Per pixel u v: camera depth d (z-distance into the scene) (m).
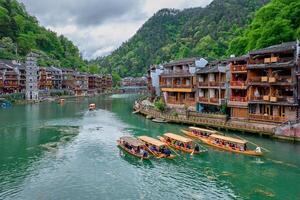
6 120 82.44
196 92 75.81
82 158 46.09
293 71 51.69
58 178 38.19
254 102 57.00
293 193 32.75
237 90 64.00
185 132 58.91
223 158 44.09
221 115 62.66
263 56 57.12
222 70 66.12
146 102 107.56
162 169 40.66
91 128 70.25
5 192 34.25
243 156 44.50
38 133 64.62
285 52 53.41
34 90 151.50
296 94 51.53
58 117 88.94
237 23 182.00
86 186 35.72
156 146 46.97
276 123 54.22
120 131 65.69
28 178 38.25
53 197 33.00
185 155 45.97
